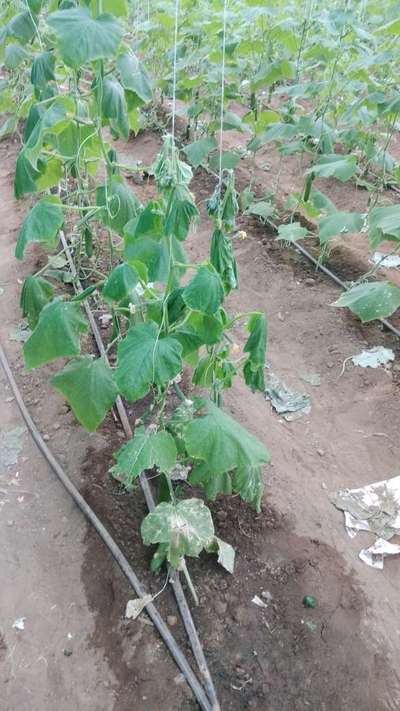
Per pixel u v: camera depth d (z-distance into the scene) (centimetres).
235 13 602
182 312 229
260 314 232
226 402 376
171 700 229
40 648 249
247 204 563
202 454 228
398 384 383
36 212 243
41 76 313
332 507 311
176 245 250
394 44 549
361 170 619
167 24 622
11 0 497
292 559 281
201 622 254
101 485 312
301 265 505
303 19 626
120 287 218
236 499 306
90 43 216
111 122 290
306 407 375
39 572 277
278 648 246
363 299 387
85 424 265
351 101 604
